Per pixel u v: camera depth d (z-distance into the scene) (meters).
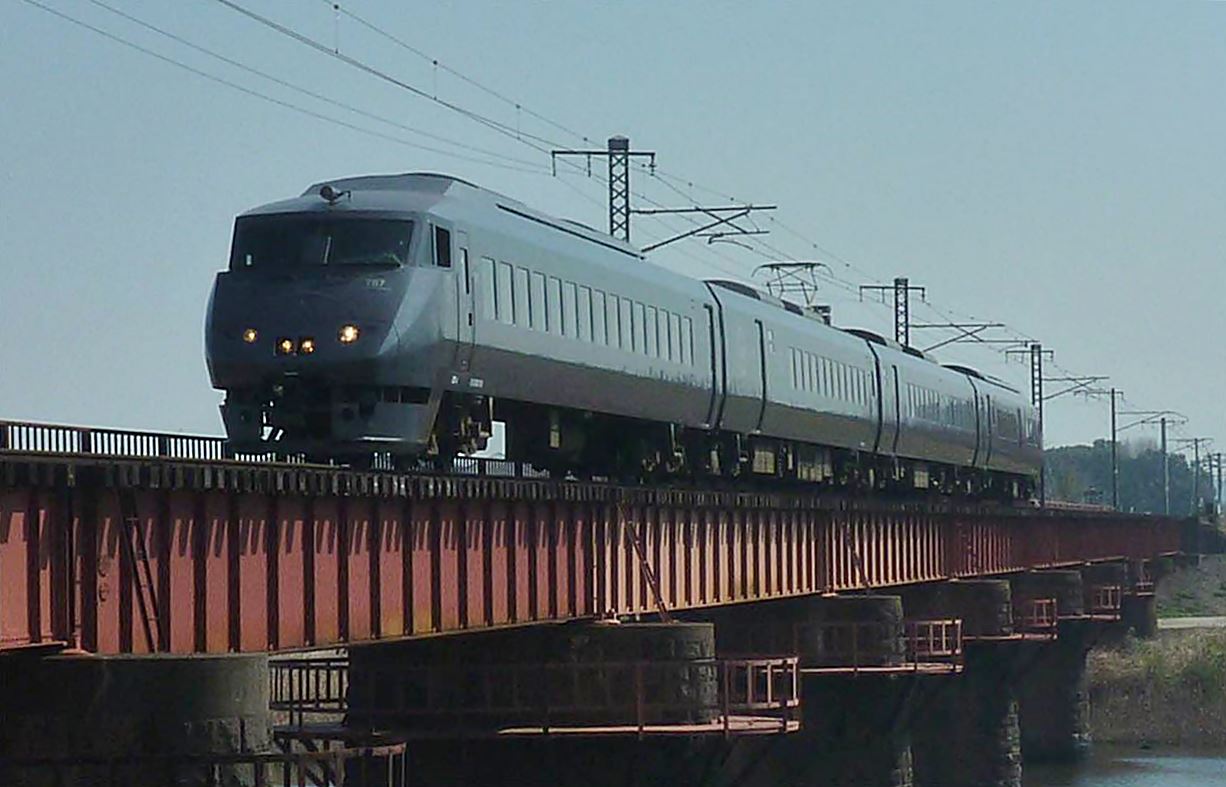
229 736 48.94
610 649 80.06
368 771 77.06
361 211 71.50
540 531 75.94
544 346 82.38
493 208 80.44
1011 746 154.50
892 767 117.88
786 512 105.38
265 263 70.62
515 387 79.88
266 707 50.03
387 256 70.75
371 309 69.31
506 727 79.12
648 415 96.25
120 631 51.28
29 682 48.94
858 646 113.06
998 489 196.38
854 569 117.88
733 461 111.94
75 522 49.72
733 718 82.81
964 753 153.00
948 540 144.75
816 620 112.38
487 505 71.38
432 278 71.69
